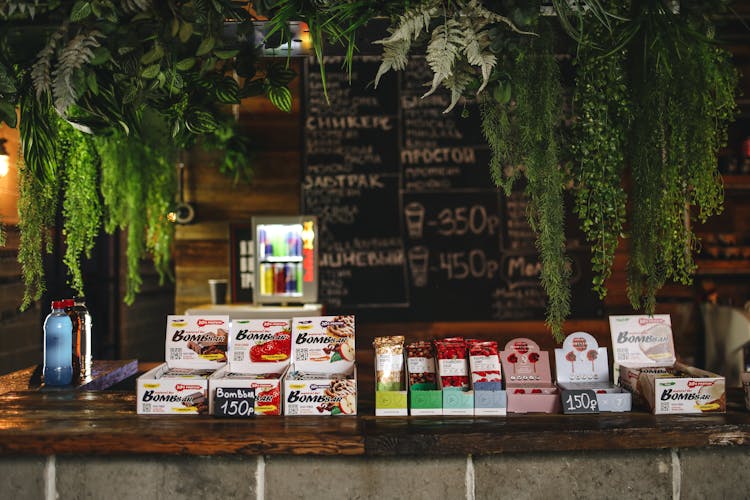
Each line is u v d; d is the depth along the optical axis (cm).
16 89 196
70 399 220
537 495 183
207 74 214
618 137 200
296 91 491
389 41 182
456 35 184
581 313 482
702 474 185
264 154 495
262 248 461
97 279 541
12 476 182
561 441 179
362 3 189
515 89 196
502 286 485
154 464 182
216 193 495
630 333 216
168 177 382
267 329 218
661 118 194
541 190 198
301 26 201
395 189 487
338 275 486
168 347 217
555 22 202
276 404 198
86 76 189
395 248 485
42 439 179
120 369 273
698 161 194
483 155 486
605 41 198
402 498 182
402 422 190
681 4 197
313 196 486
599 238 198
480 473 182
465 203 485
